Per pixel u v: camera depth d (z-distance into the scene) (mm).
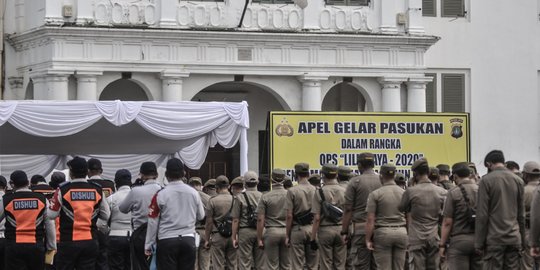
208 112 26141
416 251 20141
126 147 29031
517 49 48125
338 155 30266
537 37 48438
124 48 40781
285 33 42281
